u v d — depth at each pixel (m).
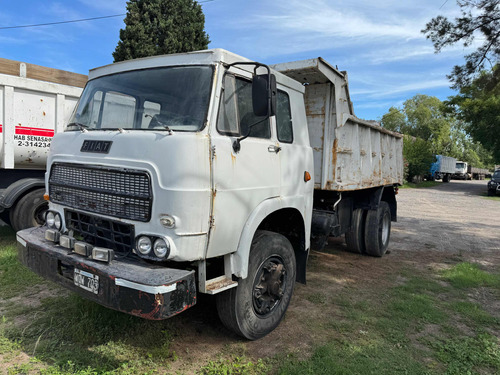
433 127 54.81
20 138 5.81
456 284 5.55
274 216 4.16
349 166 5.61
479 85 10.32
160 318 2.52
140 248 2.83
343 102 5.27
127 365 3.04
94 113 3.60
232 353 3.38
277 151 3.67
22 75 5.77
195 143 2.77
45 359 3.08
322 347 3.49
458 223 11.80
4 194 5.68
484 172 59.16
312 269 6.04
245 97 3.34
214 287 3.02
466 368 3.30
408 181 33.75
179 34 22.00
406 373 3.18
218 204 2.96
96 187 3.13
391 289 5.25
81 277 2.88
